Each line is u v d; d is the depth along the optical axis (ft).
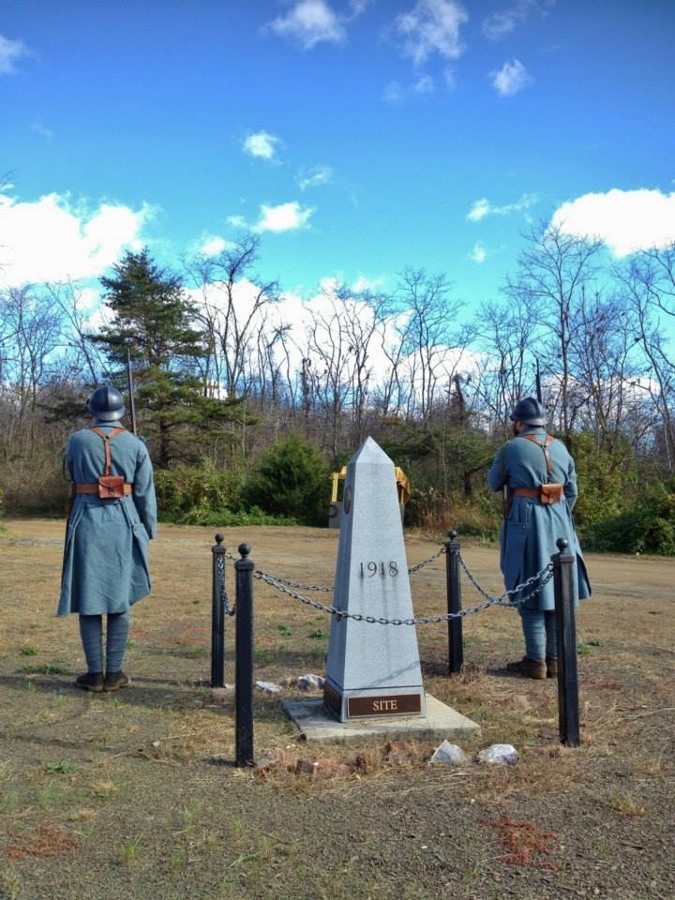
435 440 97.35
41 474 127.54
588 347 119.65
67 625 30.42
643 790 14.19
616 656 25.52
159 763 15.56
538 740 17.15
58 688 21.29
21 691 20.92
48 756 15.93
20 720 18.34
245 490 109.19
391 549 18.21
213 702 20.10
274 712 19.10
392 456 101.55
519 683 22.12
